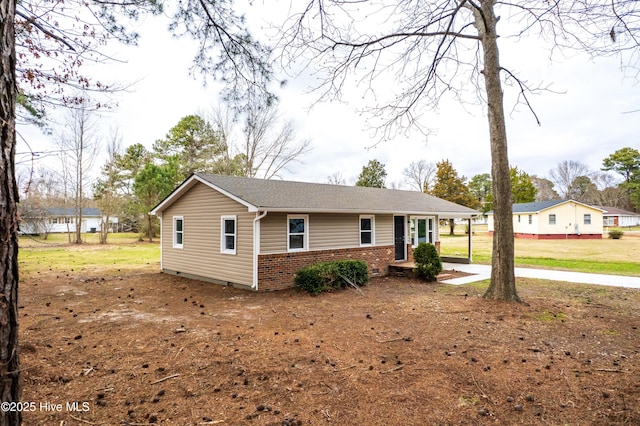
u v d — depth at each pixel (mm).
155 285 11016
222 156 28641
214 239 11523
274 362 4656
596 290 9703
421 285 11109
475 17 7973
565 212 32531
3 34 2004
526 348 5156
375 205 13344
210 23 4566
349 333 5961
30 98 4965
